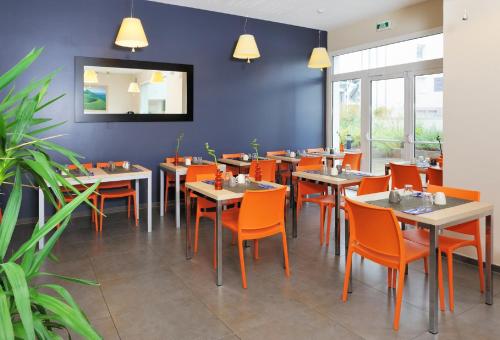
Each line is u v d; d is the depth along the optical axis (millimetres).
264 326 2461
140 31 4602
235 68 6457
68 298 1278
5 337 947
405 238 2906
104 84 5383
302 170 4621
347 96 7191
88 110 5297
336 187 3777
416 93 6059
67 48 5105
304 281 3158
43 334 1159
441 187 3135
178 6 5855
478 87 3375
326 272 3346
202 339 2322
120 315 2609
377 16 6430
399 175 4777
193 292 2961
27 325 979
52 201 1474
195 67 6078
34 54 1277
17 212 1288
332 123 7527
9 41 4770
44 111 5035
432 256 2340
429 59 5816
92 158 5395
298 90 7188
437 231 2334
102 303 2781
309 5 5863
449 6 3539
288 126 7121
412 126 6145
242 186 3547
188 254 3680
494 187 3318
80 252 3863
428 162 5195
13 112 1373
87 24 5215
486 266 2715
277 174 6281
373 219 2479
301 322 2506
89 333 1073
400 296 2391
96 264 3545
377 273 3318
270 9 6066
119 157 5590
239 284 3105
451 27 3535
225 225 3219
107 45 5363
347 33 7012
